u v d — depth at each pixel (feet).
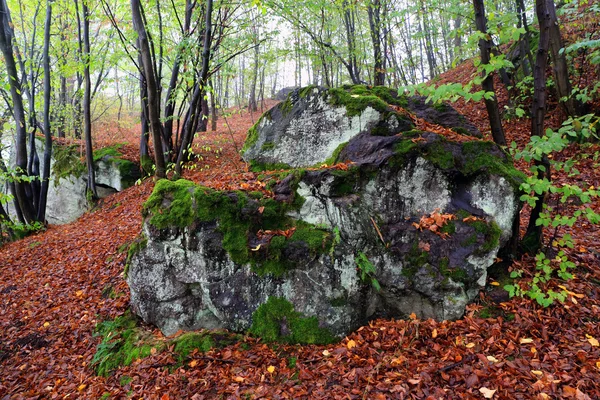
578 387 8.92
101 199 43.34
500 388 9.22
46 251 29.40
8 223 33.30
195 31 28.48
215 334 13.42
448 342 11.42
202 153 47.83
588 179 20.83
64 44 39.73
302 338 12.63
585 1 21.68
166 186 14.88
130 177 43.88
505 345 10.83
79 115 53.98
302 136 17.94
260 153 19.45
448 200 13.26
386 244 13.08
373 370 10.64
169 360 12.80
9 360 16.33
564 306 11.75
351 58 38.01
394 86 46.96
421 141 13.48
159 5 32.63
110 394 12.30
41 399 13.51
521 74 32.07
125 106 105.60
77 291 20.77
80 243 29.09
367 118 16.01
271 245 13.07
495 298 12.68
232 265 13.41
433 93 11.59
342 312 12.66
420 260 12.70
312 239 12.94
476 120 33.73
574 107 24.41
